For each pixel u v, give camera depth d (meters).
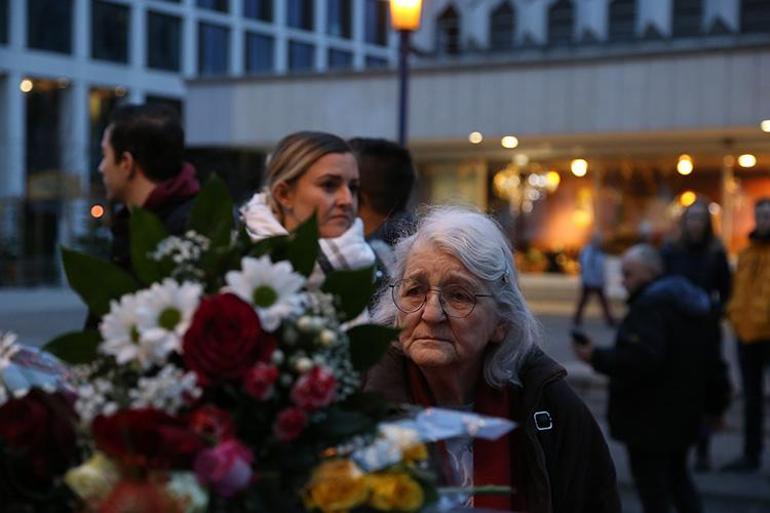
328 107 20.09
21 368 1.62
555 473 2.23
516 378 2.24
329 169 2.82
